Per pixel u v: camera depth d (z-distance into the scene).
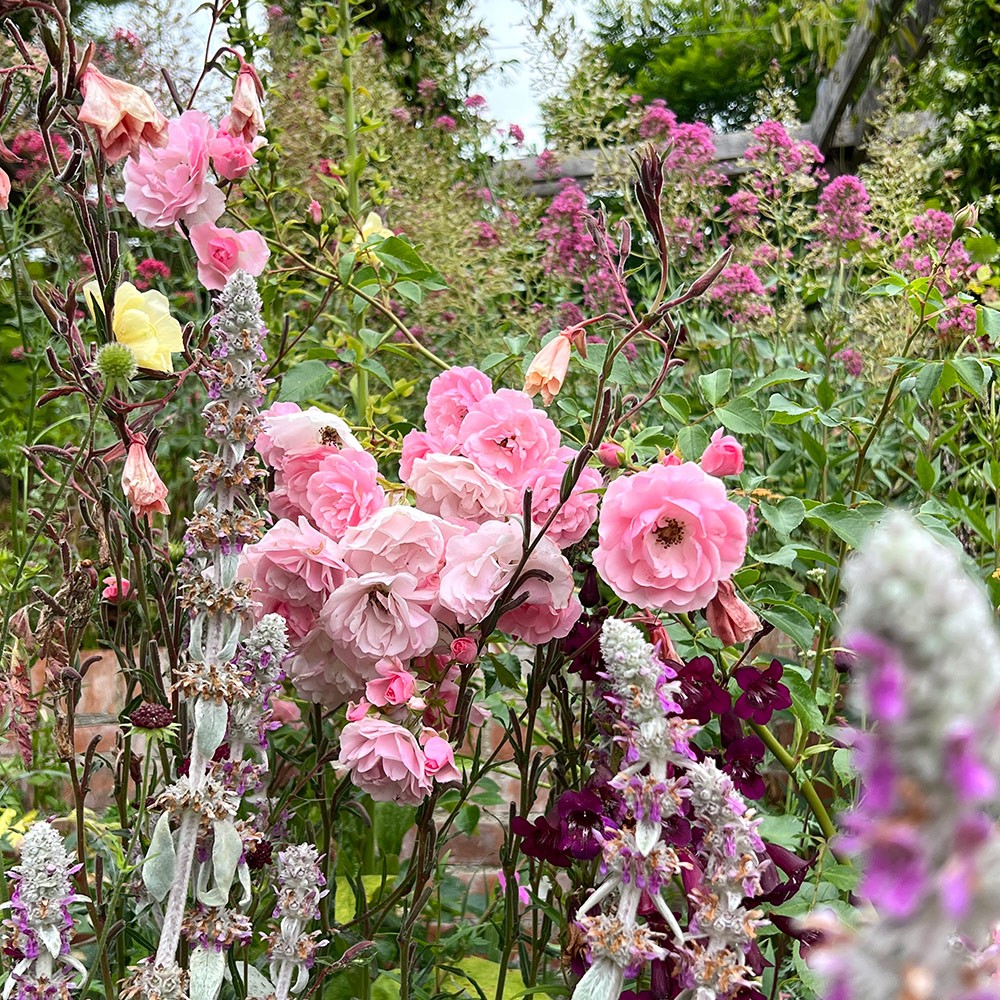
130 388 1.36
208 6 1.57
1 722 1.48
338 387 2.57
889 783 0.41
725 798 0.87
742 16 4.58
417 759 1.22
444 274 2.76
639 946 0.86
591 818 1.21
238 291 1.07
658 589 1.22
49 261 2.55
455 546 1.26
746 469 2.22
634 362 2.42
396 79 3.84
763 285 2.73
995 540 1.63
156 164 1.44
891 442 2.41
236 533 1.06
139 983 0.97
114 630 1.48
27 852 0.95
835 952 0.46
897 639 0.40
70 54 1.19
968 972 0.44
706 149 2.88
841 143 4.65
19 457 1.91
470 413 1.39
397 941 1.55
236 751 1.07
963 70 4.01
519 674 1.58
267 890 1.33
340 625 1.26
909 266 2.48
